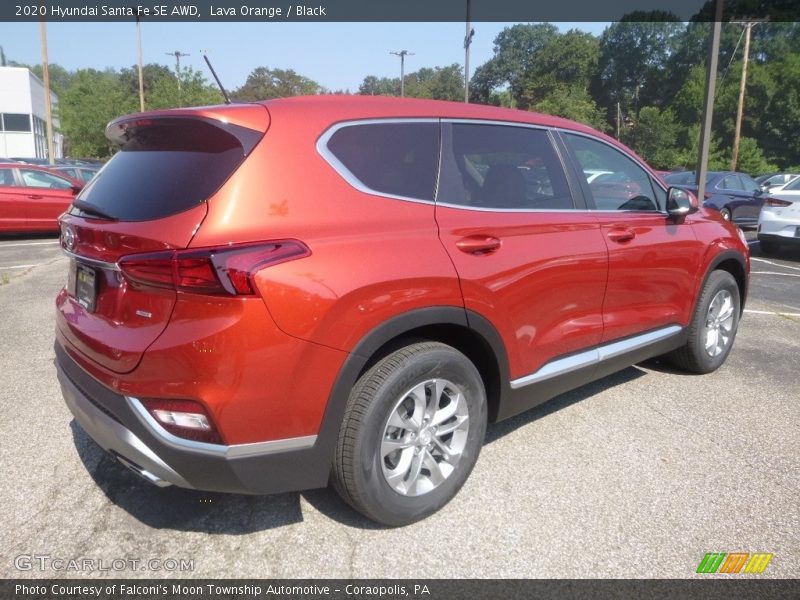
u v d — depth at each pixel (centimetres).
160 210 230
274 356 220
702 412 396
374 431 248
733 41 6238
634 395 424
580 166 355
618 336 371
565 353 336
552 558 254
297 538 264
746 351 529
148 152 262
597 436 361
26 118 4341
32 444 340
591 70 8138
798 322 635
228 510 283
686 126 4881
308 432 234
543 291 311
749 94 4912
